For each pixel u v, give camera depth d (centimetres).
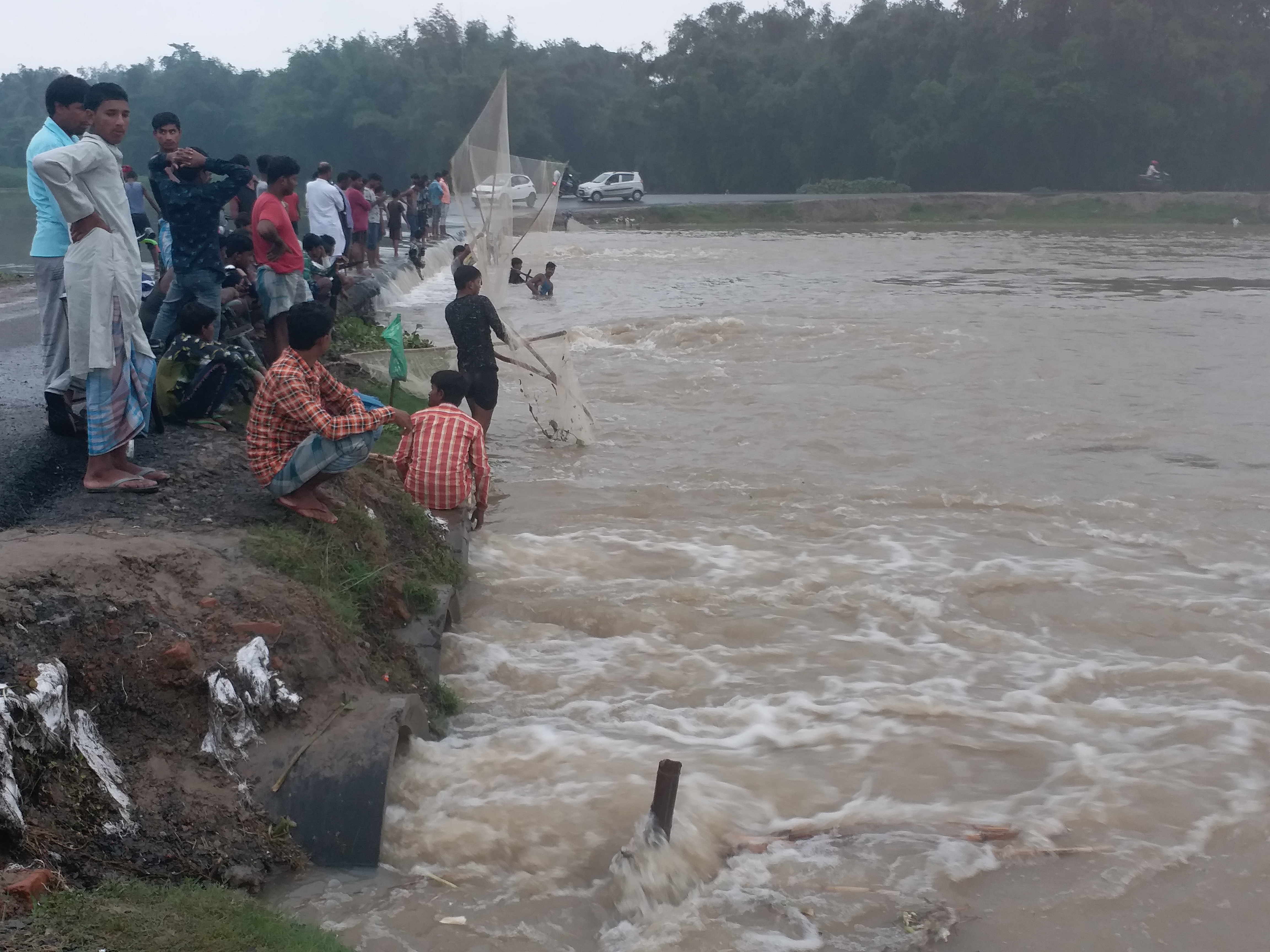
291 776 486
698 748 571
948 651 689
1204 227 5319
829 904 449
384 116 8294
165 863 439
